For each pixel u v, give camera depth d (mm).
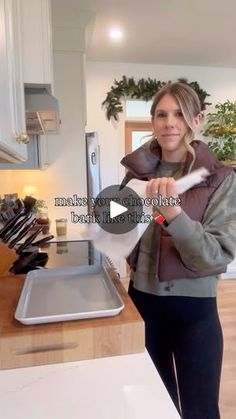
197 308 972
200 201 894
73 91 2736
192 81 3926
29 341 637
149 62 3770
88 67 3707
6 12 810
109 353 668
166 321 1008
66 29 2635
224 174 917
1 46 729
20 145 1041
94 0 2352
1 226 1225
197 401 978
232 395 1687
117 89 3738
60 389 565
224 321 2508
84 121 2783
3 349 631
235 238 857
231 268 3496
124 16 2613
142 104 3898
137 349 678
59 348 649
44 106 1281
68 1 2350
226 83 4020
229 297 2996
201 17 2648
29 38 1226
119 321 687
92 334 657
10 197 2113
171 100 930
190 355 978
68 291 880
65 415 504
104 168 3883
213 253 814
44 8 1231
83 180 2848
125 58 3619
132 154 1058
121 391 557
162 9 2510
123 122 3869
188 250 813
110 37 3037
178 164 1002
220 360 1008
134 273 1067
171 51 3412
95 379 590
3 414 508
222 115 3842
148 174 1021
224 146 3887
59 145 2795
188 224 779
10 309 771
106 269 1063
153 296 1009
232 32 2949
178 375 1014
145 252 1020
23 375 610
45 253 1379
